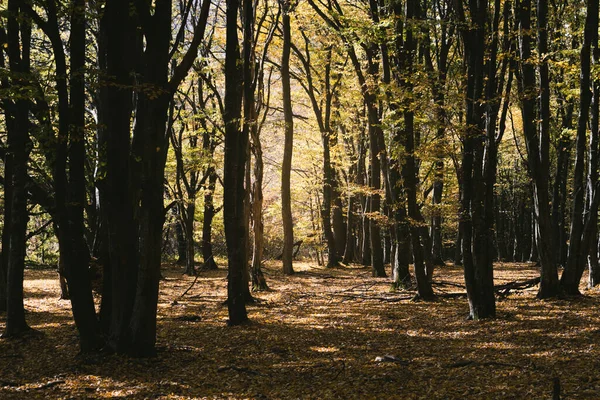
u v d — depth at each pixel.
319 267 33.28
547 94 15.01
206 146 28.14
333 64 29.09
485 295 13.48
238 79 13.83
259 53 23.61
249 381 9.14
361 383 8.78
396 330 13.06
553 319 12.74
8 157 15.70
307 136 35.38
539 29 14.52
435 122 13.77
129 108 10.13
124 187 10.11
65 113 9.88
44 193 13.46
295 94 35.12
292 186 38.53
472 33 13.22
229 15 13.36
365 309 16.30
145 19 9.78
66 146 10.05
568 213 33.22
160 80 9.88
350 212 34.41
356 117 30.11
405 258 19.84
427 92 14.22
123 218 10.16
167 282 25.52
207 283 24.94
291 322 14.62
